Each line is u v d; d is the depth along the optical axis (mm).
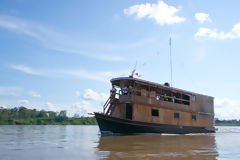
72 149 9773
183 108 25203
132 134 20297
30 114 99000
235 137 20766
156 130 21844
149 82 22250
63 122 101062
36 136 17609
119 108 22328
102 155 8188
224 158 8211
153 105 22266
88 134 21375
